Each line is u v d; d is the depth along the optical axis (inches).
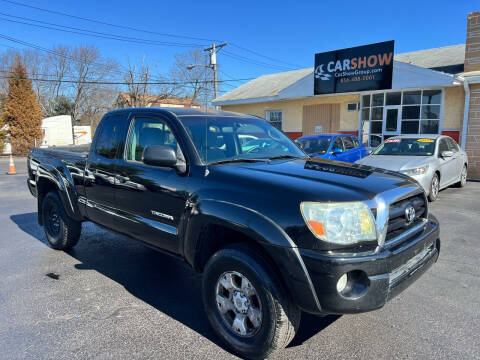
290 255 91.8
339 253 90.4
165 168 129.3
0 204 344.2
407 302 138.8
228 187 108.7
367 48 520.4
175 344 112.7
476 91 454.6
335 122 625.9
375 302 92.0
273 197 98.6
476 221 250.8
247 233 98.3
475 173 465.7
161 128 139.8
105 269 175.9
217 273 109.9
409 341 113.3
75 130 1402.6
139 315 131.0
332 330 120.8
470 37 468.1
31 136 1122.7
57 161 190.5
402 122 537.3
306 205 92.6
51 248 207.9
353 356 106.1
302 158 143.9
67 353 107.7
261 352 100.5
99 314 131.6
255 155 139.4
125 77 1499.8
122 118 157.3
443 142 352.5
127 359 105.0
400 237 103.3
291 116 698.2
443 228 234.4
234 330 107.7
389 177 116.8
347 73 547.2
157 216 130.3
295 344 113.0
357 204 93.7
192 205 114.7
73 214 182.1
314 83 591.8
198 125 135.4
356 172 118.3
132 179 139.9
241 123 151.5
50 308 135.9
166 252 132.4
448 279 159.0
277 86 782.5
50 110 1941.4
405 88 504.1
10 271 173.0
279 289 96.5
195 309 135.9
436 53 625.9
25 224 265.0
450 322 124.1
